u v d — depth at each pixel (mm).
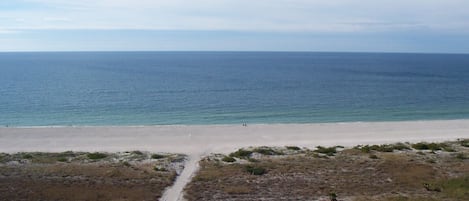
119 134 47531
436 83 120188
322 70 176125
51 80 127000
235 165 32938
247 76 143875
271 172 30578
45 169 31344
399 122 54531
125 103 80000
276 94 93812
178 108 73938
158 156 36781
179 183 28484
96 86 109688
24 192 25750
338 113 68125
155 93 95312
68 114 67750
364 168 31344
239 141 44375
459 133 48281
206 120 62031
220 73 158500
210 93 95500
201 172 30984
